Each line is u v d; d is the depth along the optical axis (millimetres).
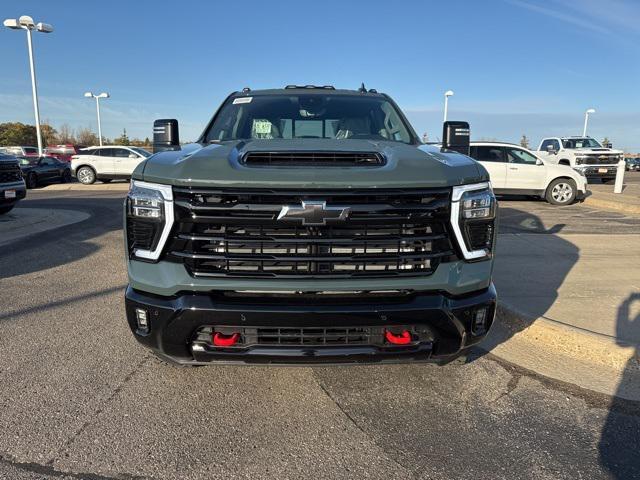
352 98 4391
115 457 2477
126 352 3688
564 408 2996
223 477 2348
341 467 2430
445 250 2621
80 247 7496
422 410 2959
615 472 2412
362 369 3453
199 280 2553
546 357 3699
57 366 3451
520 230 8820
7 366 3441
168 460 2465
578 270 5789
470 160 2914
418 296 2604
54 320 4340
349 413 2920
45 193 18047
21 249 7332
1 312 4531
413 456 2521
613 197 13977
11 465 2396
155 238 2602
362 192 2492
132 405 2963
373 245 2557
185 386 3195
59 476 2326
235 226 2527
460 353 2838
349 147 3039
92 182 22516
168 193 2545
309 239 2506
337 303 2545
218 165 2600
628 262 6191
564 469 2430
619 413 2947
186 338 2605
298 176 2488
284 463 2457
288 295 2574
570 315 4238
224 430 2729
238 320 2520
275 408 2961
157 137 3861
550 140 23031
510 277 5484
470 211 2641
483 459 2504
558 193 13438
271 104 4258
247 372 3393
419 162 2719
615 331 3887
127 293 2748
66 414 2852
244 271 2553
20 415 2832
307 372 3406
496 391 3191
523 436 2705
